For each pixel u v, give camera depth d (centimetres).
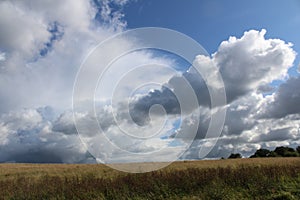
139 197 1188
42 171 2425
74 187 1325
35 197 1266
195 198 1143
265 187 1231
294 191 1173
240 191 1223
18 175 2225
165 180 1349
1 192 1355
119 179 1422
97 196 1217
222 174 1440
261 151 6328
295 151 6306
